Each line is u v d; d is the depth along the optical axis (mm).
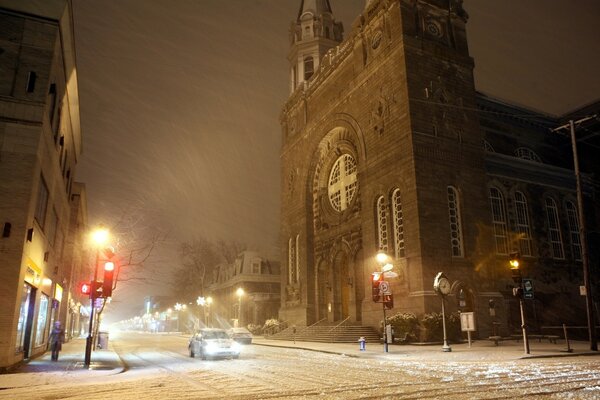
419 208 29062
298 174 48375
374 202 34062
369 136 35562
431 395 9867
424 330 26672
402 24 32812
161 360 21844
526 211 35375
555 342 27141
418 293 27812
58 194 26328
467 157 32188
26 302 19422
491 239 31266
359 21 38094
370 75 36125
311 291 43812
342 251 40562
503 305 29891
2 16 18516
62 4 19234
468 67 34781
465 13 36344
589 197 39969
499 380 11984
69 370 16609
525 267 33438
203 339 22672
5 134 17406
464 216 30578
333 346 28828
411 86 31609
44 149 19281
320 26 54500
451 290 28297
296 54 54688
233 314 67125
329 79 43719
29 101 18031
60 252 30625
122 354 26500
